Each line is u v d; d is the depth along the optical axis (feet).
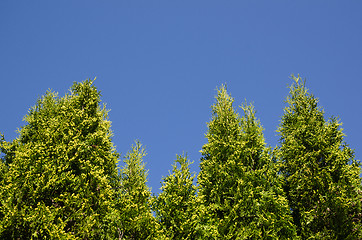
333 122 59.11
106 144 51.85
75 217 39.93
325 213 48.44
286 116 65.00
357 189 49.55
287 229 45.73
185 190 51.13
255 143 54.75
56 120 50.85
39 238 37.14
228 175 49.85
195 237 46.34
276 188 49.34
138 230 46.09
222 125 57.93
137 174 56.90
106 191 44.24
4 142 58.18
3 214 39.32
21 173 41.70
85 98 56.13
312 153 55.31
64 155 44.47
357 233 45.62
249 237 43.86
